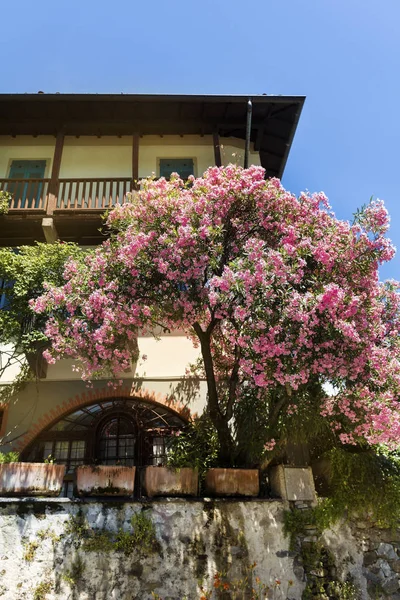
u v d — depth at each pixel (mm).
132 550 5352
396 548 5879
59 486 5719
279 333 5477
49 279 8023
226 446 6742
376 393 5844
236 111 11852
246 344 5684
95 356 6547
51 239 9992
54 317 6863
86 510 5469
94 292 6273
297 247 5867
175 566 5371
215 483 6047
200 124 12047
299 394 6043
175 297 6297
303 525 5859
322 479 6574
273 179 6785
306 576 5602
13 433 8305
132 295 6426
